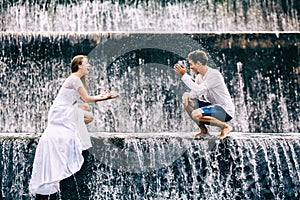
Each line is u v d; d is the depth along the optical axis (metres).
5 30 17.56
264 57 15.45
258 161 10.90
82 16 17.95
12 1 17.80
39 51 15.06
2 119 14.63
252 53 15.45
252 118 15.09
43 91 14.91
